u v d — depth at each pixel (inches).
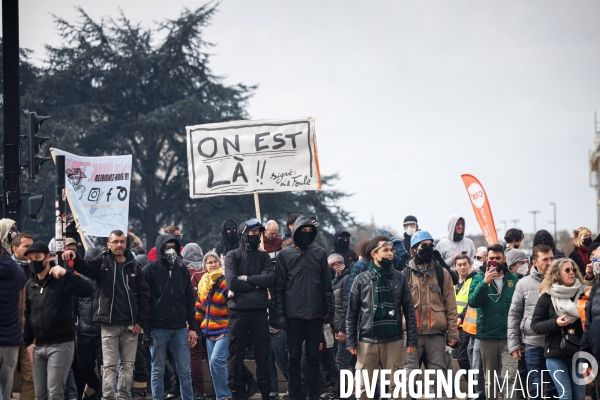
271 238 579.5
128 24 2047.2
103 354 479.2
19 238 468.1
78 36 2038.6
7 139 569.6
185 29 1985.7
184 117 1957.4
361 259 497.7
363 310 460.4
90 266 478.6
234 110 2041.1
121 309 478.9
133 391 551.2
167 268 507.2
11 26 570.6
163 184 2022.6
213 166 593.6
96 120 2006.6
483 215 617.0
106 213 594.2
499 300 478.3
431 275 483.2
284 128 588.4
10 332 424.2
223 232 590.9
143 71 2001.7
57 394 448.8
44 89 1988.2
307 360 499.2
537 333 430.6
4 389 427.8
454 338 480.4
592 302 404.8
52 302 447.2
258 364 500.4
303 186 585.0
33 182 1844.2
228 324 507.2
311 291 492.7
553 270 425.4
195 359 540.4
